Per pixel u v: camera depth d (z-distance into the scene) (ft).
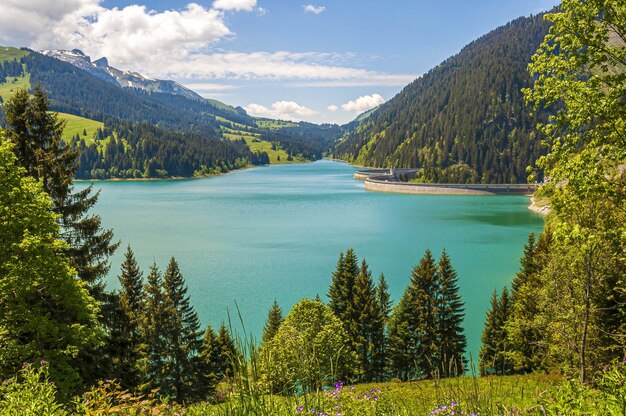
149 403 27.35
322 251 323.78
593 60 52.21
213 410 24.75
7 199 65.82
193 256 304.71
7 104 92.27
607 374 22.84
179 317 128.88
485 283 245.86
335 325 135.74
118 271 265.13
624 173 55.67
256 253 315.58
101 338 82.58
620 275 78.48
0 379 57.41
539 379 79.41
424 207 595.47
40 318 64.23
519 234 399.44
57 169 94.22
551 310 96.37
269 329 157.48
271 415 19.53
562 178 57.26
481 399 22.13
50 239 69.97
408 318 156.15
